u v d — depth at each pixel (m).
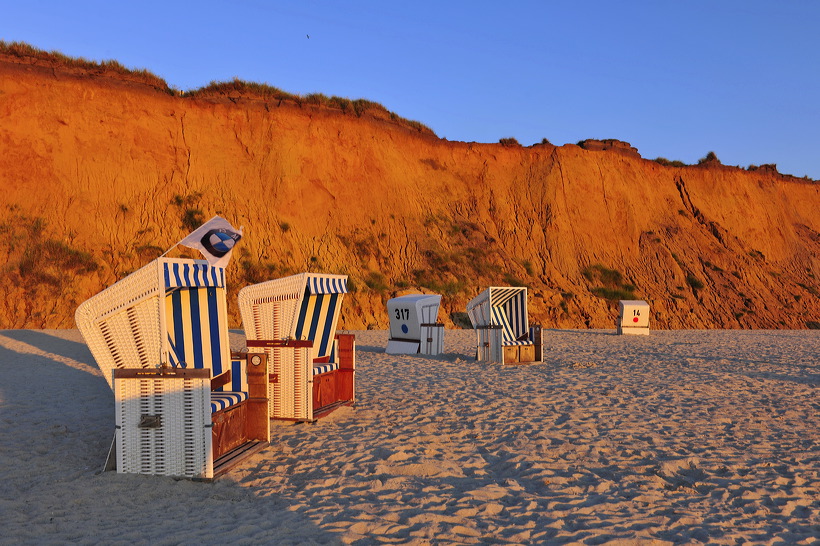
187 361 5.77
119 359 5.35
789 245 46.44
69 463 5.63
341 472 5.54
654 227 41.75
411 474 5.55
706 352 17.91
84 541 3.83
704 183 45.88
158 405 5.25
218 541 3.87
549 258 37.09
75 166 27.34
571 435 7.11
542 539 4.04
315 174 32.34
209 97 32.53
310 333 8.26
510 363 14.37
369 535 4.07
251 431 6.36
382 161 35.16
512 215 38.00
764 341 23.11
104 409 8.18
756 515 4.60
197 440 5.19
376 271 30.72
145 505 4.58
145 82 31.08
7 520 4.18
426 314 16.67
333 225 31.48
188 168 29.77
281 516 4.38
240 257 27.86
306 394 7.48
